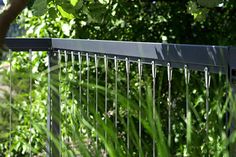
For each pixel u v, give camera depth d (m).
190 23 6.95
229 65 2.22
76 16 3.33
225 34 6.74
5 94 2.13
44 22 6.43
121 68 5.91
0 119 2.21
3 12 2.88
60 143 2.05
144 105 1.89
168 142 1.82
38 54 6.19
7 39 4.02
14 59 6.21
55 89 2.16
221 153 1.72
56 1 3.24
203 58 2.39
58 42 3.97
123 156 1.88
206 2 3.35
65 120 2.08
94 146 1.95
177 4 6.95
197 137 1.89
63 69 3.86
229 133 1.98
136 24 6.77
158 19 6.90
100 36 6.51
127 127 1.99
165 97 4.75
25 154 4.90
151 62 2.88
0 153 4.00
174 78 5.45
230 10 6.79
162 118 4.00
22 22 6.59
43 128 2.10
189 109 1.90
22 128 3.80
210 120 1.94
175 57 2.63
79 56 3.63
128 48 3.05
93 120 2.01
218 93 1.88
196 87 4.62
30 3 3.12
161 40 6.86
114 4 6.40
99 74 5.32
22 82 2.15
